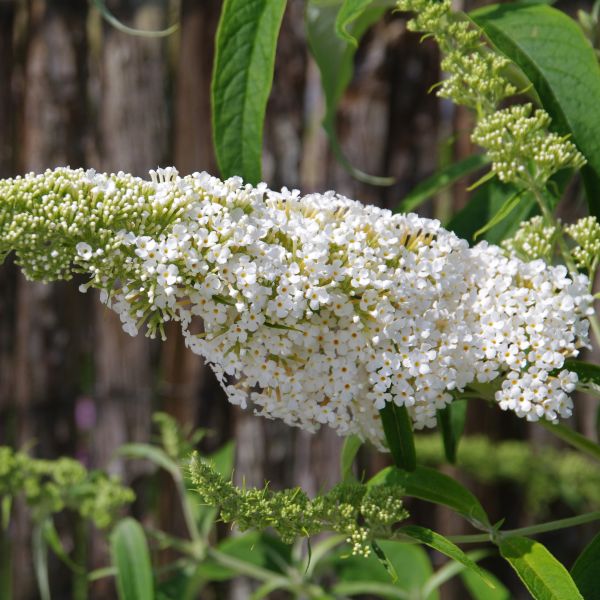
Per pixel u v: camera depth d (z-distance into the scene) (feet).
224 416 2.82
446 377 1.32
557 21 1.46
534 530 1.37
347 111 2.73
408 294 1.31
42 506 2.04
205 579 2.24
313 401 1.35
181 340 2.82
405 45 2.71
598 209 1.44
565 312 1.33
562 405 1.33
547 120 1.41
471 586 2.27
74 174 1.25
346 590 2.15
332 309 1.31
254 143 1.47
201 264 1.26
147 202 1.27
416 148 2.74
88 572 2.89
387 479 1.43
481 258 1.37
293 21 2.75
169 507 2.81
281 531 1.28
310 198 1.34
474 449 2.63
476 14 1.51
